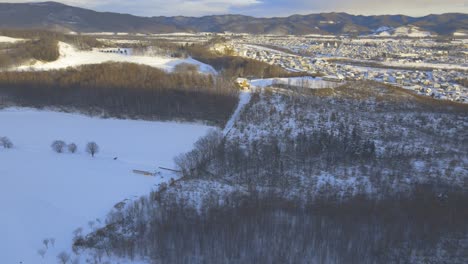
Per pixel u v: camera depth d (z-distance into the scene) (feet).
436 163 328.29
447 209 250.37
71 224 240.32
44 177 294.87
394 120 434.71
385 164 327.06
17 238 225.15
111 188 281.74
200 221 236.84
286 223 233.14
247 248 211.41
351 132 393.91
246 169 317.01
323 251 206.80
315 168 322.14
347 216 242.37
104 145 364.79
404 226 232.73
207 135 372.99
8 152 342.23
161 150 353.31
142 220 241.14
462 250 213.66
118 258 209.15
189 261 203.00
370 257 206.59
